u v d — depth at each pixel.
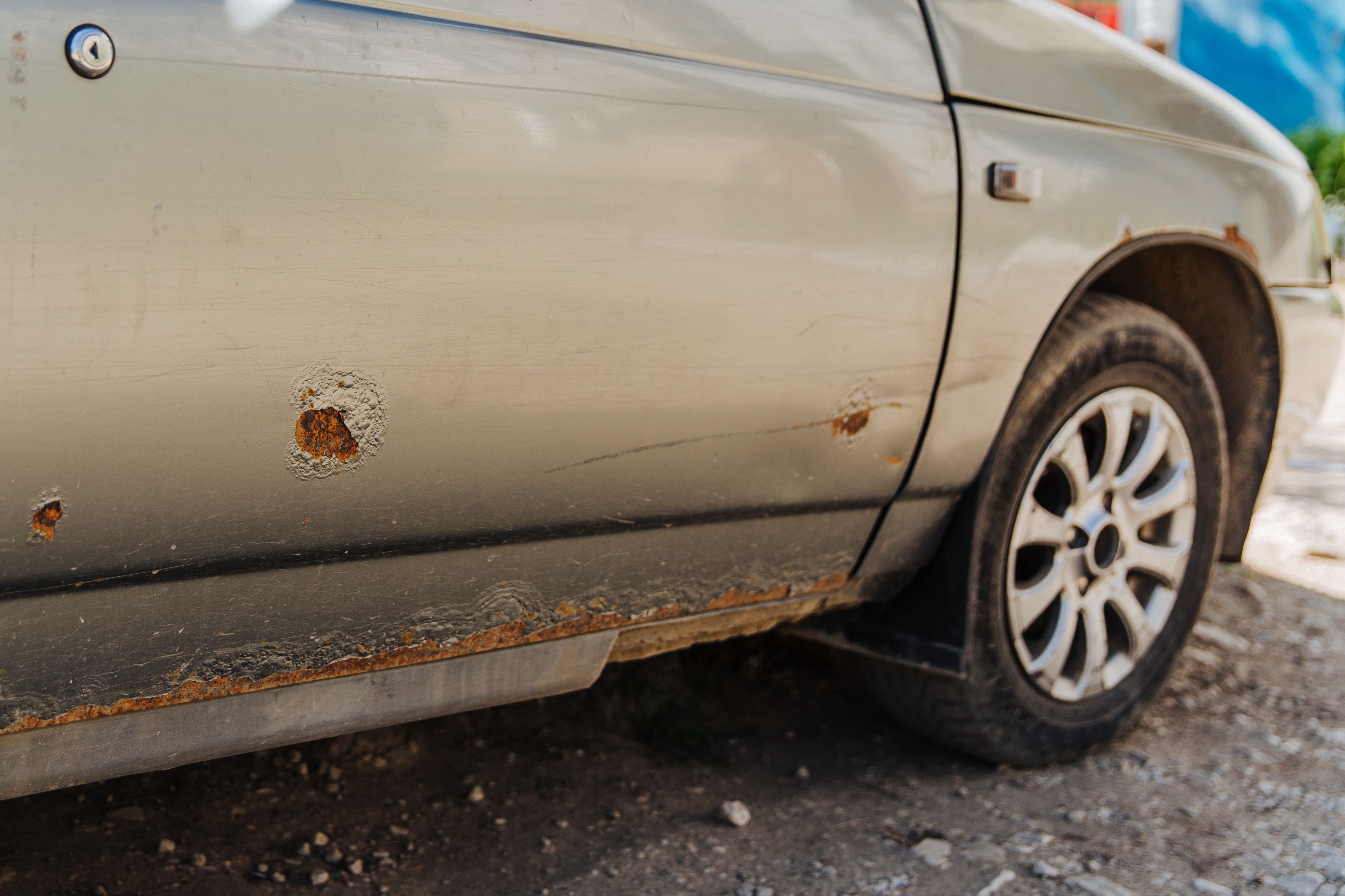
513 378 1.37
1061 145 1.93
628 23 1.44
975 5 1.89
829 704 2.52
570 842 1.88
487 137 1.32
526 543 1.49
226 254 1.16
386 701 1.46
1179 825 2.03
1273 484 2.65
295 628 1.35
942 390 1.81
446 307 1.30
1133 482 2.18
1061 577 2.11
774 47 1.59
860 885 1.79
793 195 1.57
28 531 1.11
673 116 1.46
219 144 1.15
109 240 1.10
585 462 1.46
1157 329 2.12
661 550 1.63
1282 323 2.41
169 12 1.13
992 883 1.81
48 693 1.21
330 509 1.29
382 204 1.25
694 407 1.53
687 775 2.16
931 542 1.97
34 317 1.07
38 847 1.72
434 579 1.44
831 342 1.64
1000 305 1.84
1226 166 2.28
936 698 2.11
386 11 1.26
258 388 1.20
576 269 1.39
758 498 1.67
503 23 1.34
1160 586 2.29
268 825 1.86
